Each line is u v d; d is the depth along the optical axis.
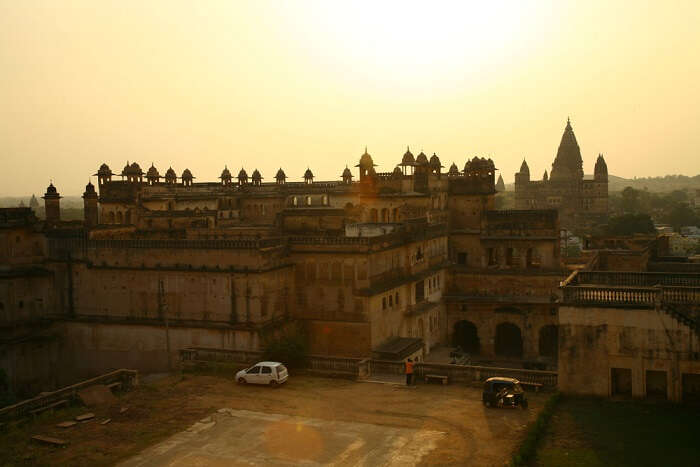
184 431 32.91
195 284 54.41
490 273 73.38
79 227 68.62
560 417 32.94
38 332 59.09
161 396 38.75
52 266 60.44
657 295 34.50
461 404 35.97
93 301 58.91
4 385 51.94
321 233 68.00
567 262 81.56
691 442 29.09
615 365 35.28
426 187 78.50
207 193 101.69
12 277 58.34
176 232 70.06
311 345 55.72
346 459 29.06
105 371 58.16
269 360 43.50
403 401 36.84
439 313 71.56
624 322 35.00
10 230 59.41
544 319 70.19
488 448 29.64
